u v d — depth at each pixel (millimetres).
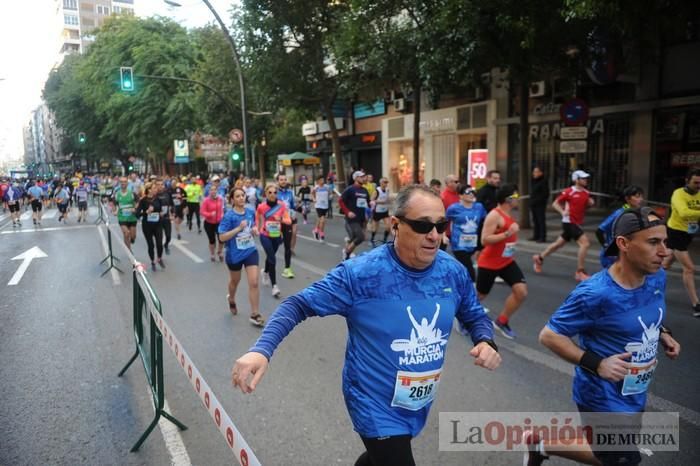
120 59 37062
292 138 41688
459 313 2281
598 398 2379
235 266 6441
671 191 14383
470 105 20953
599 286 2324
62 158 110438
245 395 4320
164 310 7102
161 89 35188
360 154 29688
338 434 3662
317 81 21500
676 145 14172
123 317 6793
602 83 14180
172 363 5125
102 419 3977
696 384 4363
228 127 30719
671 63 13906
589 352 2320
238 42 21203
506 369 4801
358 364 2094
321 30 20406
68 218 24719
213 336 5934
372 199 13477
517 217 17016
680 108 13945
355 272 2070
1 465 3357
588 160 16719
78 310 7250
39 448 3564
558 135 17625
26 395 4434
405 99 24344
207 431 3756
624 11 8906
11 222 23125
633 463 2404
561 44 11500
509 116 19406
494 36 10945
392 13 14422
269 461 3330
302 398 4242
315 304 2078
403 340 2047
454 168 22469
